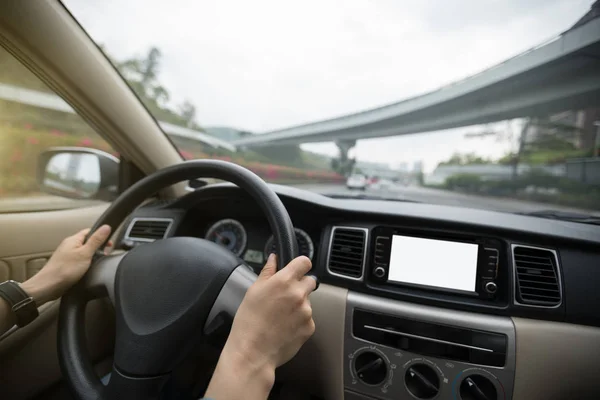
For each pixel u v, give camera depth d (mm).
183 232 1308
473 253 998
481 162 27188
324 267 1094
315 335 1028
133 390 604
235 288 666
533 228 973
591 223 1159
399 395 937
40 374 1067
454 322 926
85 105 1281
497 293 963
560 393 862
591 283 904
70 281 709
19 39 1052
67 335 712
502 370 882
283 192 1186
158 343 616
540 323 892
